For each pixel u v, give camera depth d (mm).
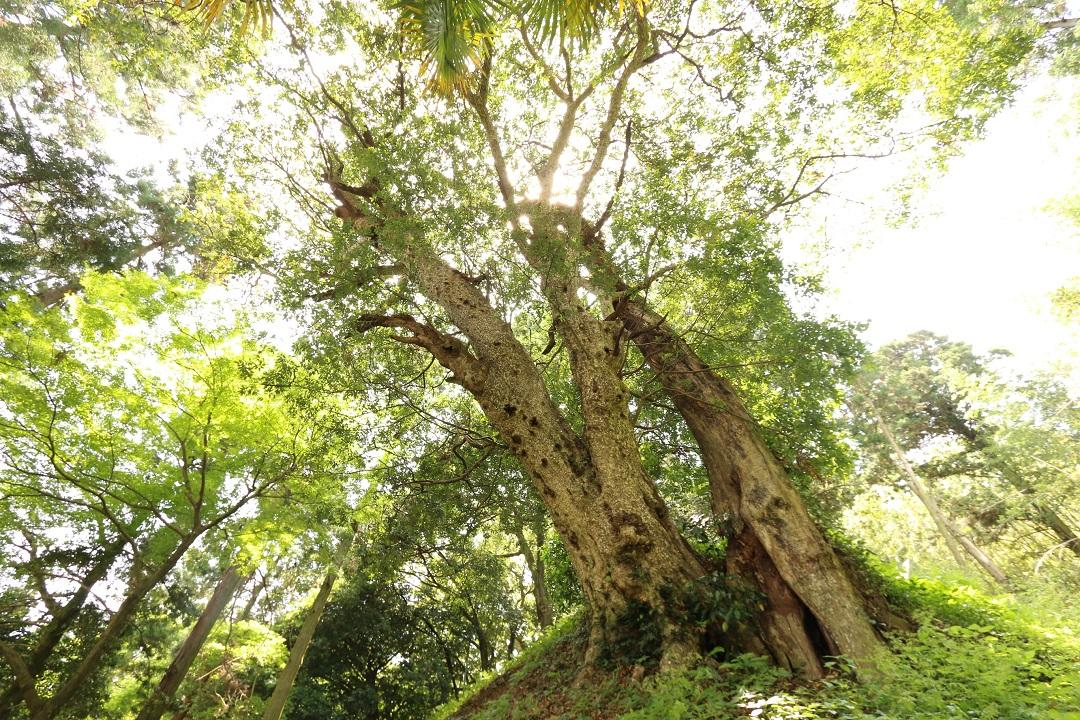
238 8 9836
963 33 10789
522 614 23797
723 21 11062
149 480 13000
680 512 13164
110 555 14539
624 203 7812
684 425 11516
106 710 15992
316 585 17547
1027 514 22438
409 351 10141
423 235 7535
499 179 9922
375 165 7664
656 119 11133
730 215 8641
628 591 6453
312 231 10562
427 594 22016
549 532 13578
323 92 10812
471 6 5527
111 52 15836
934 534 26406
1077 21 11484
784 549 6426
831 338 8852
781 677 5406
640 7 6109
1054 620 6629
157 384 12000
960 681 4527
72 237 15984
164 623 17234
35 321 11461
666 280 8391
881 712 4191
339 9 10656
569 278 7797
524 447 7473
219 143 10477
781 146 10227
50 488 12109
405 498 12062
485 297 9141
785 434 10062
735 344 8633
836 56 11266
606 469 7184
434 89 6574
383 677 22422
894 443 24953
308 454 12227
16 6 14969
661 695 4996
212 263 14070
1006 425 21812
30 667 13109
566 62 10195
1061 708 3947
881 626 6062
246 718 15547
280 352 10391
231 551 13328
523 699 7465
